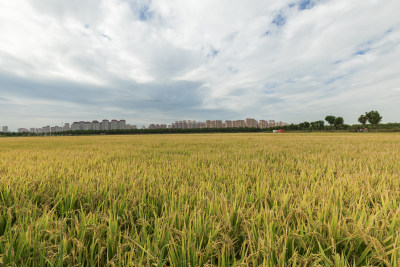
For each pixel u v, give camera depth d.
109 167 4.80
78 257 1.39
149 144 14.09
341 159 5.77
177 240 1.54
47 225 1.73
